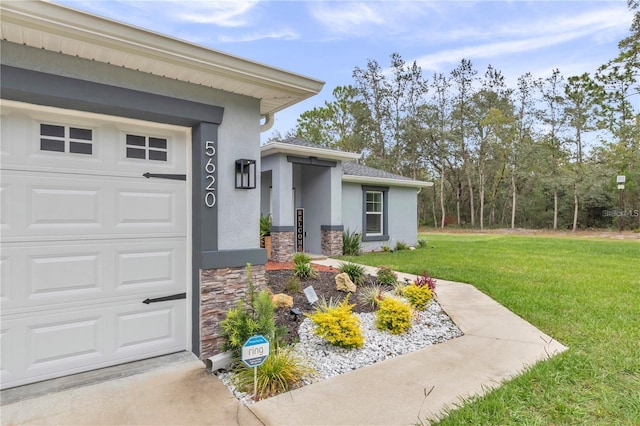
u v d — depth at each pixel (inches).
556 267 401.1
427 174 1457.9
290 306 226.1
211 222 154.5
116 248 144.6
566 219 1172.5
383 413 112.2
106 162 142.7
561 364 146.9
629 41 775.1
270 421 108.0
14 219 125.4
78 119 137.5
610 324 200.2
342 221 530.3
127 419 109.2
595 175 1049.5
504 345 172.1
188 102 148.4
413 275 355.3
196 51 132.8
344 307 180.1
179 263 159.5
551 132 1181.7
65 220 134.2
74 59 124.4
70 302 135.0
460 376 138.5
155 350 153.5
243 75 145.7
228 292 159.5
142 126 151.0
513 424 106.3
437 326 203.2
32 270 128.3
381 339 182.2
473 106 1240.2
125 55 126.1
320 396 123.6
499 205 1366.9
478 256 500.7
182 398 121.6
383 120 1390.3
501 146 1186.0
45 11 105.0
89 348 139.1
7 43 113.4
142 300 150.4
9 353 124.6
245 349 122.7
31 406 115.0
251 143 167.0
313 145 502.3
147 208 151.9
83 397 121.1
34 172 128.9
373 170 641.0
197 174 154.2
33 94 117.6
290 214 437.7
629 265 414.9
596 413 112.2
